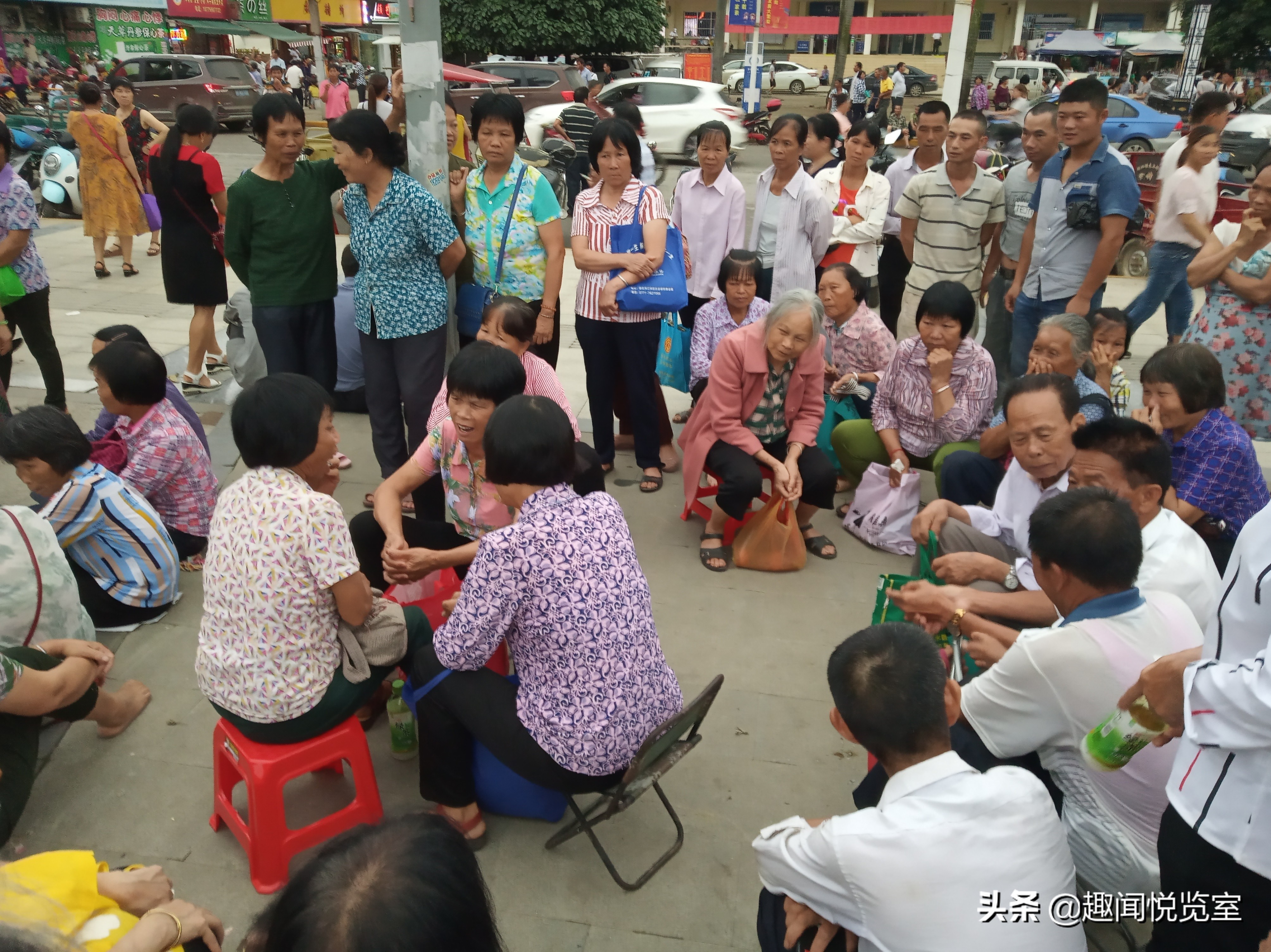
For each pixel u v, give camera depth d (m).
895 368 4.16
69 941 1.35
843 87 26.19
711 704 2.53
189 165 5.24
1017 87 21.45
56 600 2.70
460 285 4.61
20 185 4.63
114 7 26.58
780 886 1.75
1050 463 2.89
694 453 3.96
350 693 2.33
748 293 4.35
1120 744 1.73
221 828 2.52
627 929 2.24
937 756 1.64
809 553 4.14
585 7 26.23
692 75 24.42
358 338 5.24
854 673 1.66
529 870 2.41
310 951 0.98
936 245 5.30
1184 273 5.63
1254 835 1.46
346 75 28.05
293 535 2.16
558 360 6.04
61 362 5.29
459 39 26.39
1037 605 2.53
